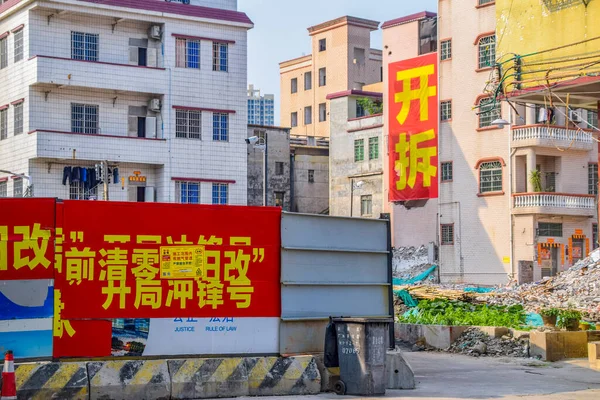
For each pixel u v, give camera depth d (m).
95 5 42.97
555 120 47.06
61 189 43.03
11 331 12.50
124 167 44.25
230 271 13.73
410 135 52.59
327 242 14.56
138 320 13.15
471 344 20.59
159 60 45.12
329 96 60.19
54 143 41.97
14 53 43.88
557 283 37.47
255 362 13.65
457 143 49.94
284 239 14.09
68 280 12.84
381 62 72.88
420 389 14.77
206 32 46.22
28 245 12.67
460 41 49.84
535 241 46.00
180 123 45.38
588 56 24.31
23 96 42.88
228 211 13.78
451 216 50.06
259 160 58.88
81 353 12.80
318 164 61.88
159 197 44.75
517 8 26.47
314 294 14.37
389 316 15.15
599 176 28.31
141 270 13.21
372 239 15.11
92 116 43.78
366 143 57.16
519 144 46.41
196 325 13.46
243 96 47.09
